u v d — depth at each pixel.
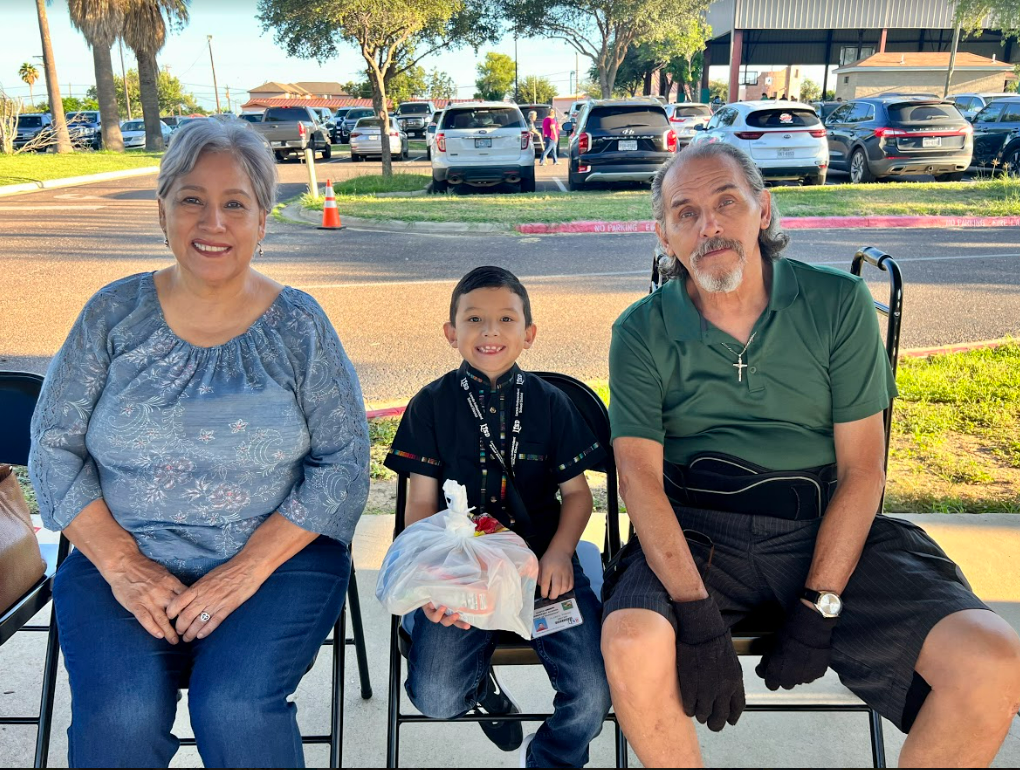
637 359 2.35
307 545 2.28
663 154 15.45
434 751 2.49
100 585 2.14
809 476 2.31
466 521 2.08
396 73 20.64
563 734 2.12
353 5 17.33
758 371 2.30
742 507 2.33
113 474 2.18
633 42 37.78
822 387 2.30
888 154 15.46
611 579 2.23
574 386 2.53
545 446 2.33
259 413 2.16
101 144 34.19
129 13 32.56
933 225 11.72
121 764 1.90
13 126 28.38
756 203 2.33
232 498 2.16
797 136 15.01
